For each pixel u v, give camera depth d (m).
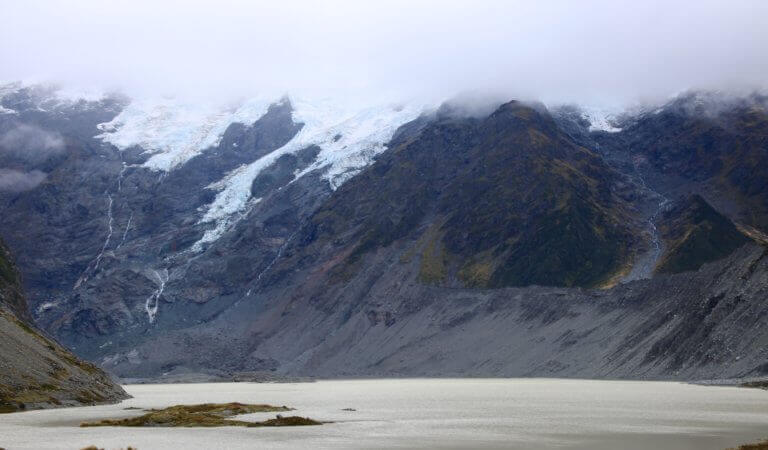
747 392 198.75
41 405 176.50
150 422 150.50
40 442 122.19
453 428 141.88
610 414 157.75
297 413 174.38
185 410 174.38
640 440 120.19
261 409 178.62
